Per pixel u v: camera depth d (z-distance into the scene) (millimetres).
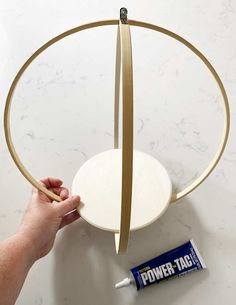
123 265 443
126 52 259
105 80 590
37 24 649
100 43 625
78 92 582
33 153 530
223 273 430
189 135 533
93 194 445
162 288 427
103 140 540
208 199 480
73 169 517
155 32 625
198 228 461
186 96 565
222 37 611
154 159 477
